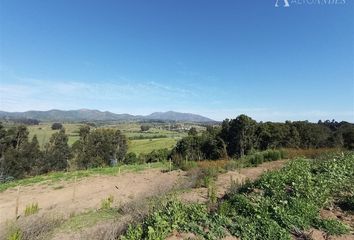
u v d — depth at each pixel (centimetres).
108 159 5828
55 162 5506
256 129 4309
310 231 773
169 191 1363
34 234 859
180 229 718
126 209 1102
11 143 5250
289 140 4053
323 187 1062
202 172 1811
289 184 1110
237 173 1816
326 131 4269
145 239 641
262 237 725
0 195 1798
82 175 2283
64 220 1047
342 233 766
